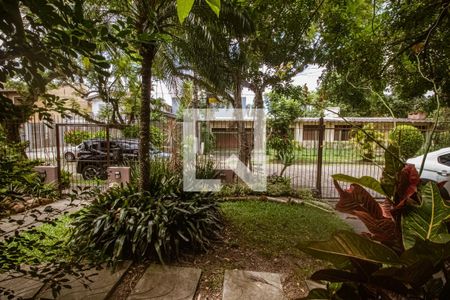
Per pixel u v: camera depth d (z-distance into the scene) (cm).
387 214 118
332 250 90
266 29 421
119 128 739
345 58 427
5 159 155
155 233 324
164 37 151
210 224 388
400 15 360
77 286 253
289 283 280
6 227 257
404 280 84
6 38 106
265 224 453
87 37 125
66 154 809
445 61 346
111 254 306
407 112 1098
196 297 256
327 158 932
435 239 91
